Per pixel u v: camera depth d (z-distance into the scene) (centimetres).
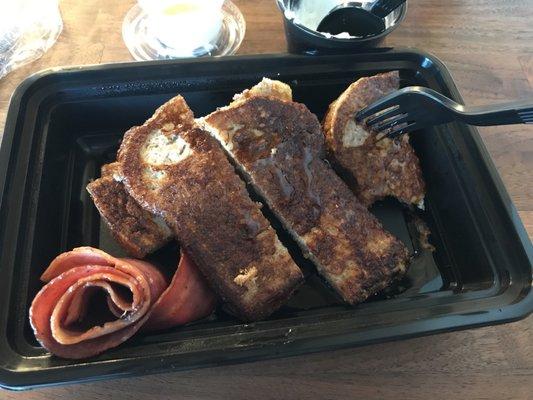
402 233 24
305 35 23
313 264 22
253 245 19
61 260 18
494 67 28
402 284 22
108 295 18
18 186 19
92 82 22
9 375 15
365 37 23
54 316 16
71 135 24
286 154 21
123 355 16
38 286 18
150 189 19
